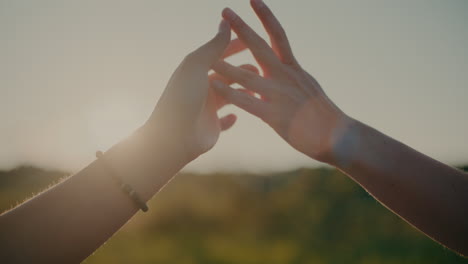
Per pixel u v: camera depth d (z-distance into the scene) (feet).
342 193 56.39
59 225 3.59
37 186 14.90
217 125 5.40
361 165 4.62
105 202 3.78
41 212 3.60
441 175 4.27
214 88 5.50
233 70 5.54
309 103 5.23
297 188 60.59
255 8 5.52
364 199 53.78
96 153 3.93
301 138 5.12
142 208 3.88
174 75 4.64
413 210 4.29
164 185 4.20
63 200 3.68
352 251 32.99
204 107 5.30
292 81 5.38
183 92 4.45
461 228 4.03
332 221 46.06
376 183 4.51
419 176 4.29
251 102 5.42
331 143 4.89
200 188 65.57
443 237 4.17
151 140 4.18
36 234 3.51
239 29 5.59
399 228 39.88
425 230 4.27
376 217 44.60
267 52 5.52
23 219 3.54
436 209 4.15
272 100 5.37
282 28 5.47
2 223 3.48
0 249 3.38
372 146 4.65
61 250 3.55
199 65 4.70
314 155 5.02
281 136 5.30
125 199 3.86
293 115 5.23
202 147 4.95
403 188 4.32
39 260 3.46
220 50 4.88
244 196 61.26
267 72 5.56
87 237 3.66
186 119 4.41
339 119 5.01
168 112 4.33
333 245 35.96
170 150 4.24
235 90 5.49
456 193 4.14
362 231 39.86
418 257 28.48
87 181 3.82
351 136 4.80
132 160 4.01
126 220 3.87
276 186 66.03
